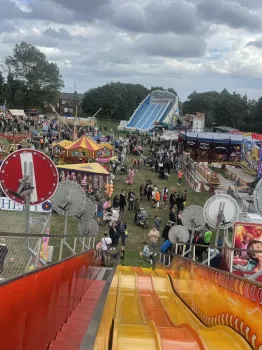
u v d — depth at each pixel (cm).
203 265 876
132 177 3719
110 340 500
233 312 616
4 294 346
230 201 1508
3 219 1600
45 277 498
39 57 12400
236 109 13038
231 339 561
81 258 962
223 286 682
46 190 966
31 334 434
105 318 538
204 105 14350
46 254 1504
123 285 1304
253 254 1684
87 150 3859
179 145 5734
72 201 1419
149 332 521
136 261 2047
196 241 1923
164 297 1196
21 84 12388
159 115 9531
